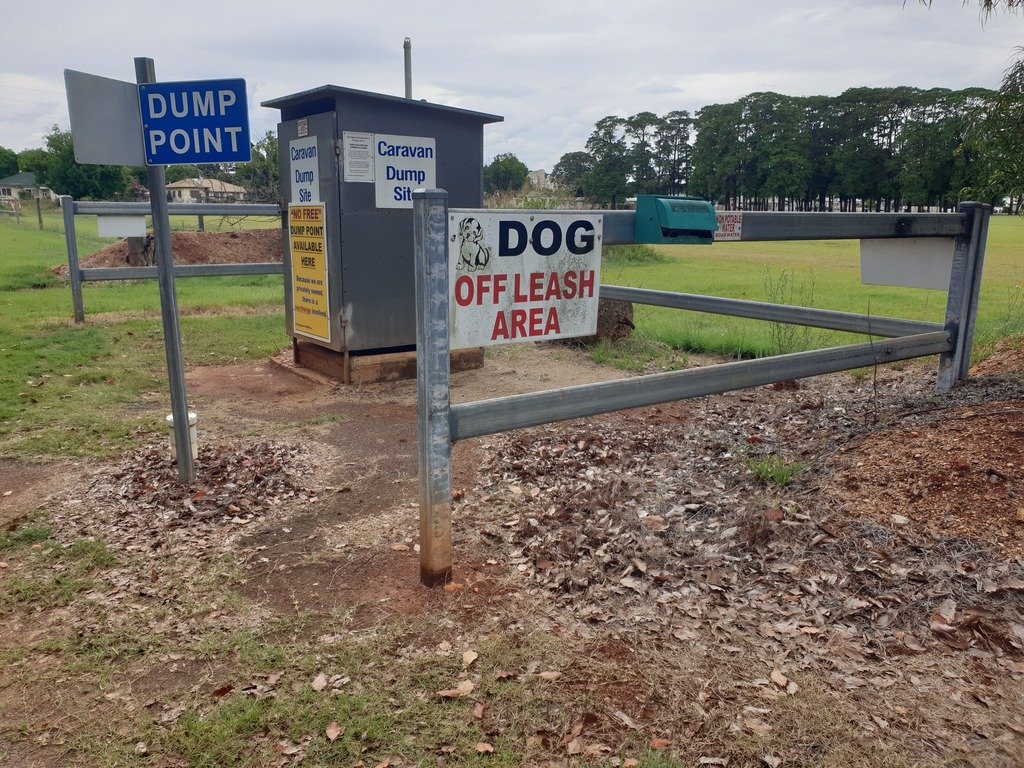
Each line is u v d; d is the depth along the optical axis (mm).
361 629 2871
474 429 3043
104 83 3764
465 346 2973
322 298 6859
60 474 4570
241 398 6523
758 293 13109
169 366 4184
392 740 2281
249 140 3826
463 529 3727
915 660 2596
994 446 3727
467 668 2615
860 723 2307
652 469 4504
